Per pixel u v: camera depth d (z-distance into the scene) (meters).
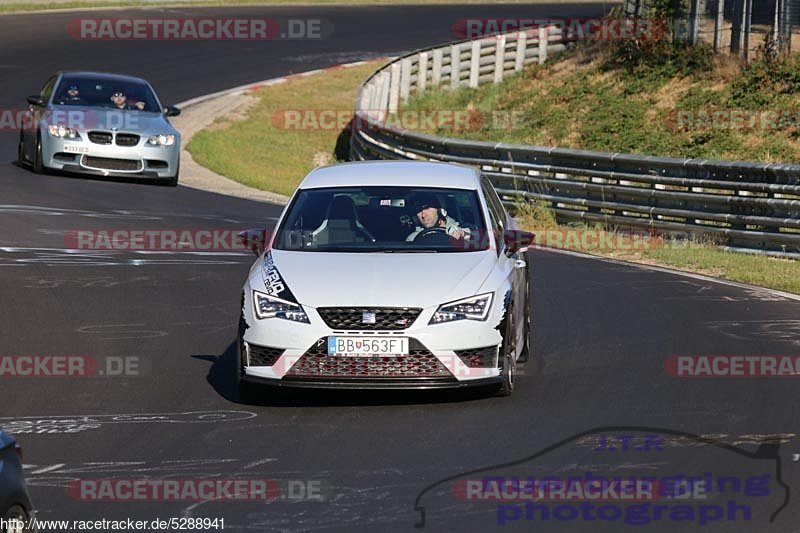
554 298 45.84
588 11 173.88
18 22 149.75
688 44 107.31
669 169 64.25
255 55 143.38
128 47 141.00
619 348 37.28
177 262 52.38
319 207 34.06
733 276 52.06
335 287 30.28
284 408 30.42
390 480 24.39
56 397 31.50
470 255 32.16
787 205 58.34
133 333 39.22
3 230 57.91
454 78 124.81
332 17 169.75
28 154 79.56
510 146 72.44
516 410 29.97
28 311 42.28
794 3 98.38
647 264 55.62
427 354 29.70
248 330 30.36
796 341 38.44
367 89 105.25
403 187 34.75
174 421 29.12
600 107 104.88
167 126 78.94
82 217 62.88
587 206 67.19
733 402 30.77
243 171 93.69
